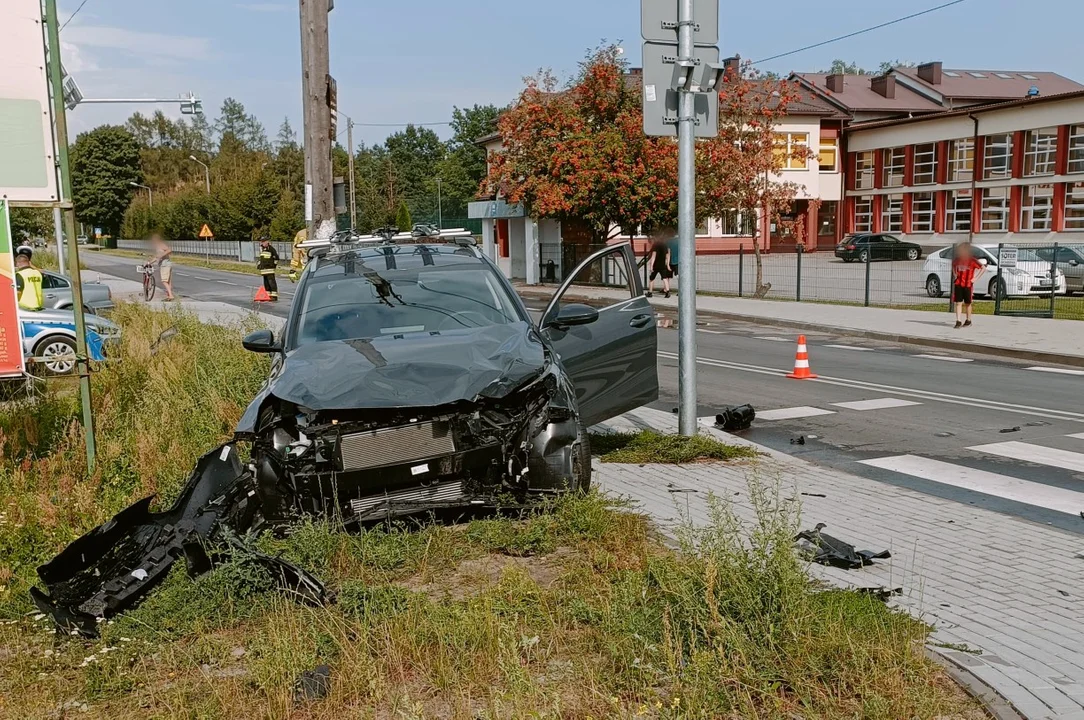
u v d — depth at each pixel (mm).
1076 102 42094
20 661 4020
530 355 5762
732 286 33000
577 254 36125
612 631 3889
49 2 6645
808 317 21828
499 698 3334
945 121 49438
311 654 3812
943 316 21172
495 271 7176
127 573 4754
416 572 4832
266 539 4980
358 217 76688
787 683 3508
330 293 6793
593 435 8711
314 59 12602
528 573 4656
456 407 5277
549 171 29281
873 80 61406
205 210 87188
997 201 47281
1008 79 66062
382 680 3510
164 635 4152
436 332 6266
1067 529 6215
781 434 9570
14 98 6648
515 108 30203
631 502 6258
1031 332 17734
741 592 3947
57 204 6863
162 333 13828
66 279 20328
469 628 3893
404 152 119438
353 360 5641
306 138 12828
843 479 7355
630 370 7383
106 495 6305
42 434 8484
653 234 28562
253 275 48656
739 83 28562
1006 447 8789
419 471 5227
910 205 52656
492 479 5500
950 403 11211
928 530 5961
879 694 3359
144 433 7746
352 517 5211
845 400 11539
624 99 29250
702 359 15680
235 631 4254
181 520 5051
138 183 118125
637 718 3227
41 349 14133
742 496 6672
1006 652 3980
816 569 5066
